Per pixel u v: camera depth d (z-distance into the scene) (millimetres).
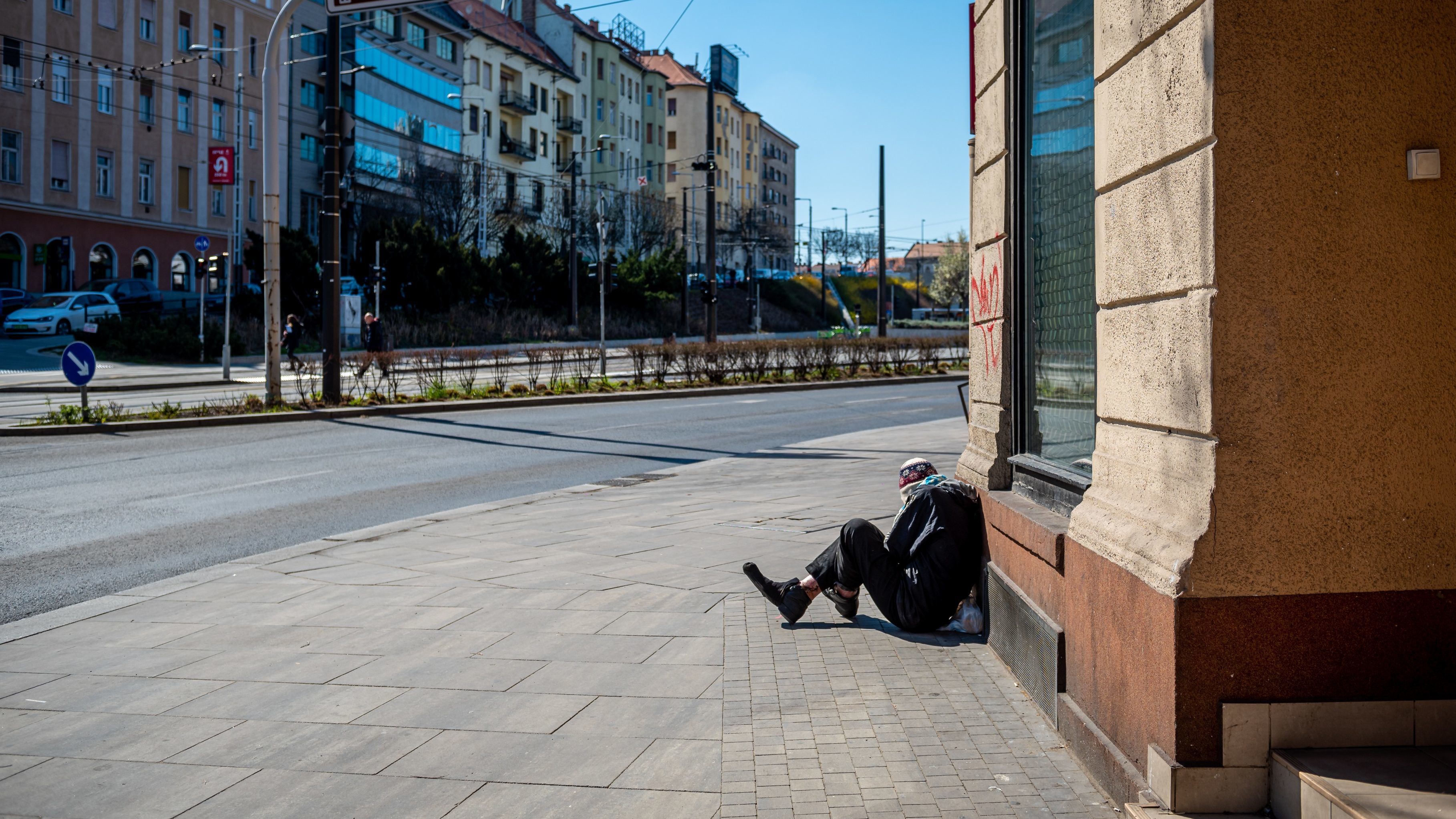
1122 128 3662
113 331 35000
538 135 83438
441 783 3885
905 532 5691
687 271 66250
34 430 16969
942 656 5281
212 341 35344
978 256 5844
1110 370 3809
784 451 15289
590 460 14609
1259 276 3070
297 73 59906
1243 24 3057
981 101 5715
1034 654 4512
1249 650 3111
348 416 20375
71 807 3748
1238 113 3061
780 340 30484
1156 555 3270
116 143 50156
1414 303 3107
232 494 11641
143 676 5266
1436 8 3102
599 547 8266
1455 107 3125
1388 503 3113
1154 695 3266
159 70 52000
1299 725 3102
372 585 7129
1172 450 3332
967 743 4105
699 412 21891
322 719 4582
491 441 16781
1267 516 3084
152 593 7039
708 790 3752
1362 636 3119
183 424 18312
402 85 63688
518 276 54656
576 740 4262
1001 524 5094
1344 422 3100
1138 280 3559
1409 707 3115
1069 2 4574
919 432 17625
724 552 8016
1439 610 3125
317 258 43219
